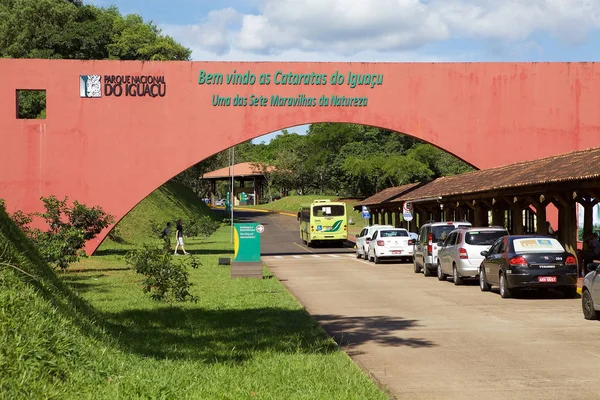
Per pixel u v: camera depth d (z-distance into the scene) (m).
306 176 120.75
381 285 24.03
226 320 14.64
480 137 39.06
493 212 32.75
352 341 12.67
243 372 9.23
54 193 36.94
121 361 9.01
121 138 37.44
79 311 11.66
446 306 17.77
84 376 7.91
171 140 37.69
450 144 39.00
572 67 39.28
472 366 10.30
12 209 36.59
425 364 10.51
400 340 12.70
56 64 37.09
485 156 39.03
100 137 37.28
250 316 15.27
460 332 13.52
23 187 36.75
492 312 16.45
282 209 113.88
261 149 162.25
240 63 38.03
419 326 14.38
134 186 37.41
